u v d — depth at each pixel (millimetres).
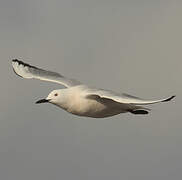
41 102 19453
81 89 19375
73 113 19578
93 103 19172
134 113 19453
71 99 19328
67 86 19891
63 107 19531
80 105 19250
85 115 19484
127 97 17906
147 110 19391
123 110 19438
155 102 16969
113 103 19172
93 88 19281
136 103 17422
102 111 19344
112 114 19531
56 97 19438
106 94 18250
